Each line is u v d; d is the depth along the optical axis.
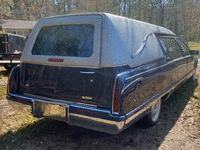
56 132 3.41
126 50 2.62
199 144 3.06
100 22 2.52
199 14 33.19
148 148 2.94
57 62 2.70
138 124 3.56
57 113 2.67
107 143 3.07
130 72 2.54
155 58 3.32
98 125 2.41
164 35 4.14
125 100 2.36
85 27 2.65
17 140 3.10
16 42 9.36
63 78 2.66
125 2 52.78
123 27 2.71
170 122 3.79
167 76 3.66
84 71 2.51
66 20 2.82
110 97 2.36
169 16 43.34
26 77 3.05
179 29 38.25
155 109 3.61
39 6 70.12
